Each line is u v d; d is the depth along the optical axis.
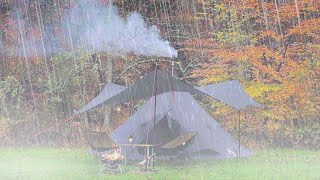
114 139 12.25
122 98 11.34
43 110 18.47
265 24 16.03
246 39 15.68
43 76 19.12
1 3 19.39
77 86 19.08
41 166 10.55
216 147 12.05
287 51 15.35
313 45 15.06
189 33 18.81
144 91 11.23
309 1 14.58
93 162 11.30
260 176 8.93
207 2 16.70
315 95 15.04
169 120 12.20
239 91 11.70
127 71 19.91
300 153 13.42
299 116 15.38
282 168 10.07
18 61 19.22
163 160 11.69
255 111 15.41
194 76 16.23
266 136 15.70
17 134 17.33
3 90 17.89
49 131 17.67
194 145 11.97
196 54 18.31
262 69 14.63
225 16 15.85
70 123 18.08
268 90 14.81
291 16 15.12
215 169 10.08
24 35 19.22
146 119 12.34
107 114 18.34
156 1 20.23
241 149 12.41
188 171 9.84
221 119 16.36
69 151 14.15
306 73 14.85
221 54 14.88
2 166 10.55
